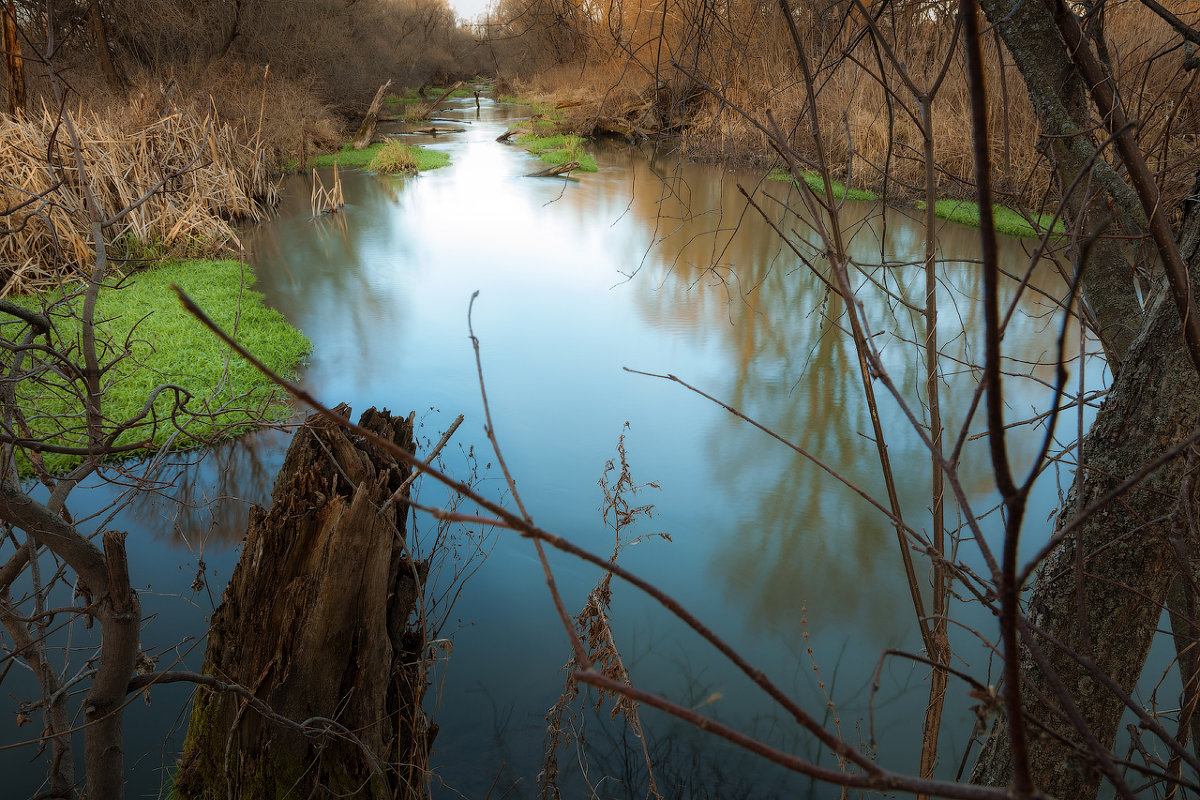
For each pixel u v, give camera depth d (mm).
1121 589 1896
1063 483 6207
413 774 3406
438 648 4539
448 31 47094
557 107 29453
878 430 2141
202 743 3137
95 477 6289
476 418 7824
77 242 10680
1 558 5391
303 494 3160
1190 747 3861
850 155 1885
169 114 14562
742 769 4020
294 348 9227
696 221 15492
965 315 9672
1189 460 1640
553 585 830
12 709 4242
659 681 4648
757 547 5871
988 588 1476
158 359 8227
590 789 3887
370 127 25984
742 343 9758
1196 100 2643
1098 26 1980
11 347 2463
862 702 4484
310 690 3021
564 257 13625
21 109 11727
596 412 7988
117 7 20312
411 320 10602
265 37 24906
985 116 626
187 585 5336
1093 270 2141
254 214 15672
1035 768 2043
